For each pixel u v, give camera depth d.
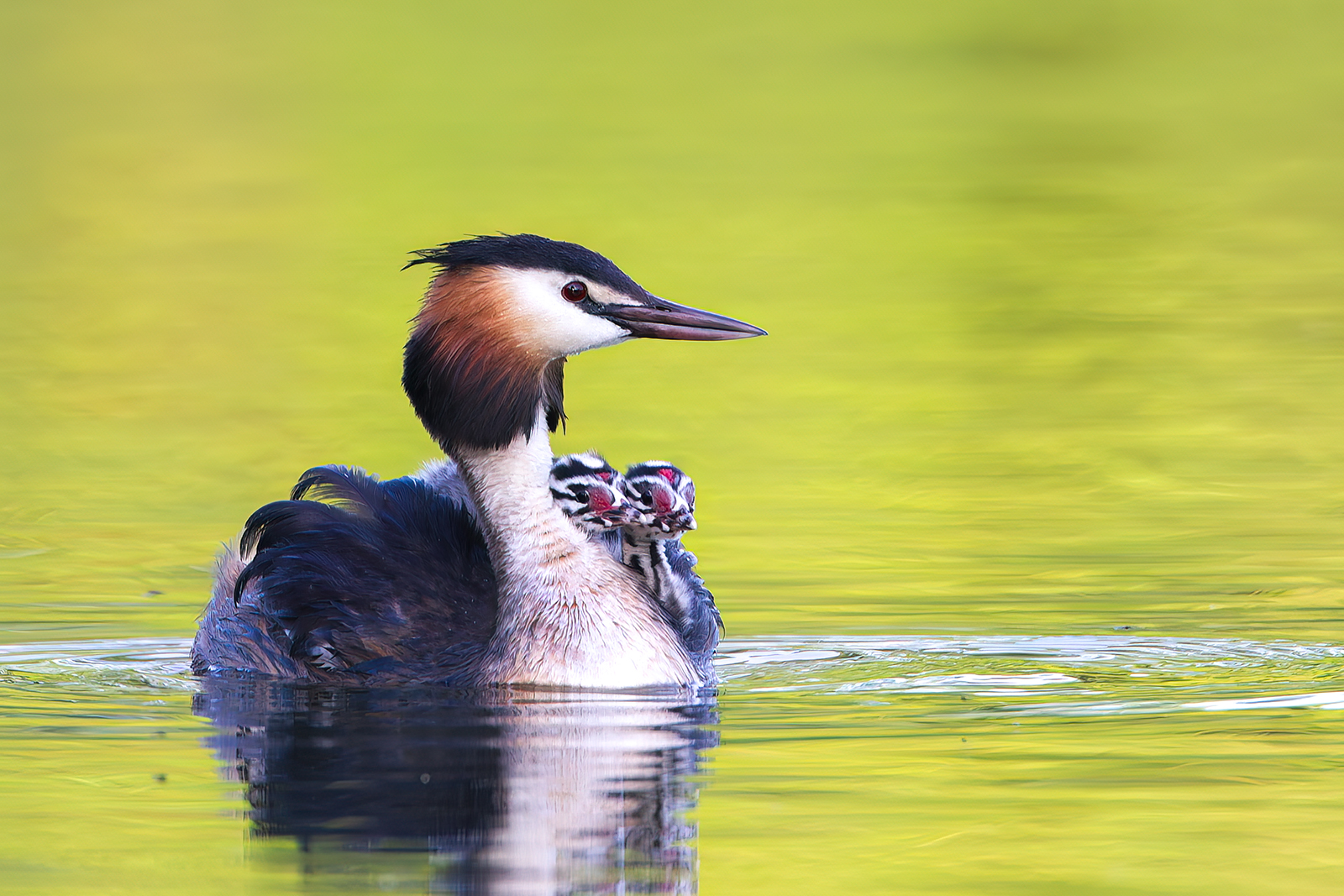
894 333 22.89
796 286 25.27
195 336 22.97
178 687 10.52
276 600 10.88
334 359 21.91
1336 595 12.66
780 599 12.79
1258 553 13.91
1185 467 16.84
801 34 49.03
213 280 26.09
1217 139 35.88
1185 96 40.38
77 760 8.87
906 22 50.53
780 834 7.81
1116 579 13.24
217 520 15.33
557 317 10.98
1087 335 22.50
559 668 10.52
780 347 22.25
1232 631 11.76
